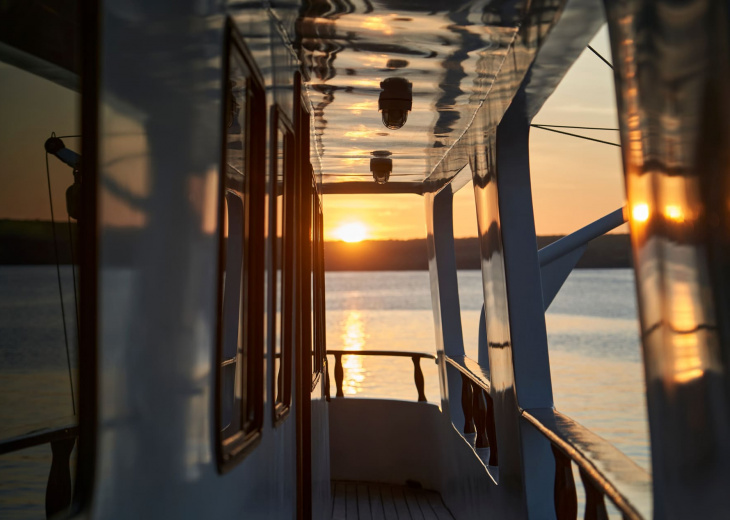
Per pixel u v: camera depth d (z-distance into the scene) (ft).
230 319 13.55
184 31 4.98
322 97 12.67
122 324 3.88
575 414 77.25
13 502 17.28
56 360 84.74
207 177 5.50
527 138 11.26
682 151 4.50
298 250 11.65
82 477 3.53
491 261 12.46
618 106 5.57
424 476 21.59
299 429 11.27
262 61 7.85
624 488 6.66
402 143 16.37
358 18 8.73
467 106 12.96
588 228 16.87
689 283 4.50
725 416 4.15
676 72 4.53
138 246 4.11
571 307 162.50
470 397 17.12
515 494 11.60
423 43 9.68
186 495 4.86
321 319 18.26
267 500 7.97
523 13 8.33
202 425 5.28
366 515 18.88
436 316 21.02
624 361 106.11
